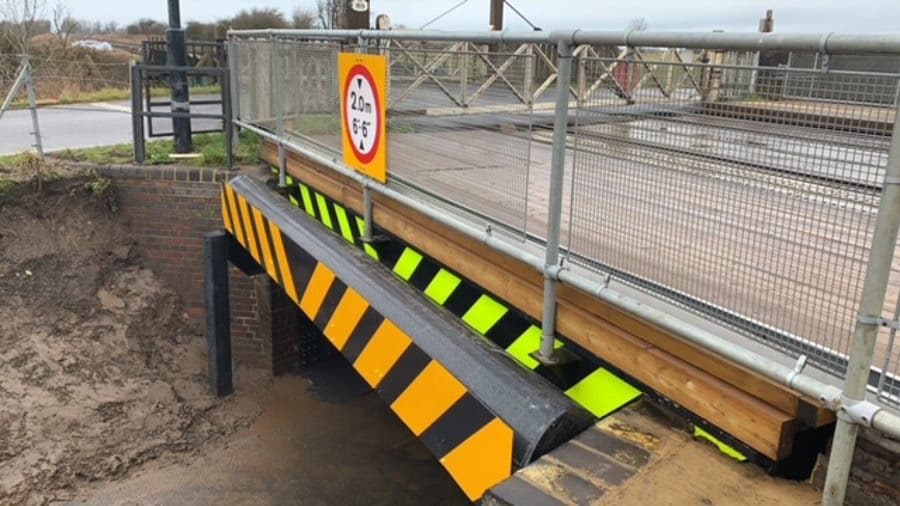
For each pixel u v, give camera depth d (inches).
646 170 94.2
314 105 204.8
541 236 126.2
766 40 70.9
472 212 130.9
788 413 78.8
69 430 239.0
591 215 104.3
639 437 91.9
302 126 218.1
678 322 86.7
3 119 552.1
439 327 129.6
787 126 76.5
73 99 726.5
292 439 263.6
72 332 272.1
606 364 103.6
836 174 73.0
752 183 81.3
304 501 229.6
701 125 85.8
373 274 156.1
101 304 284.5
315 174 213.9
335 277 163.8
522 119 115.1
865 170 70.5
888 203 62.3
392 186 158.1
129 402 258.8
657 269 94.3
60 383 253.6
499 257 126.6
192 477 235.6
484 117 124.6
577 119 103.6
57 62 831.1
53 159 308.7
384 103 155.3
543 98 116.4
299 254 188.4
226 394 281.7
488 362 115.6
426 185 144.7
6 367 250.5
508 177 119.9
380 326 142.2
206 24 995.3
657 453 88.5
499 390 108.4
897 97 61.5
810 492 79.7
